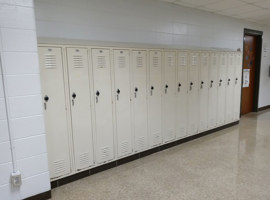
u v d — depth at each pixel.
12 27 1.88
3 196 2.02
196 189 2.39
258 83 6.04
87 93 2.60
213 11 4.24
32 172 2.15
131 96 3.01
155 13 3.47
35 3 2.43
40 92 2.09
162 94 3.37
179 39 3.89
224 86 4.42
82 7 2.75
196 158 3.20
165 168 2.91
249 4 3.76
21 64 1.96
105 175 2.77
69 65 2.43
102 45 2.74
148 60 3.11
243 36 5.22
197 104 3.94
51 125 2.40
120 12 3.08
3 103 1.91
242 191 2.33
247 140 3.93
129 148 3.11
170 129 3.59
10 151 2.00
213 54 4.04
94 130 2.73
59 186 2.53
